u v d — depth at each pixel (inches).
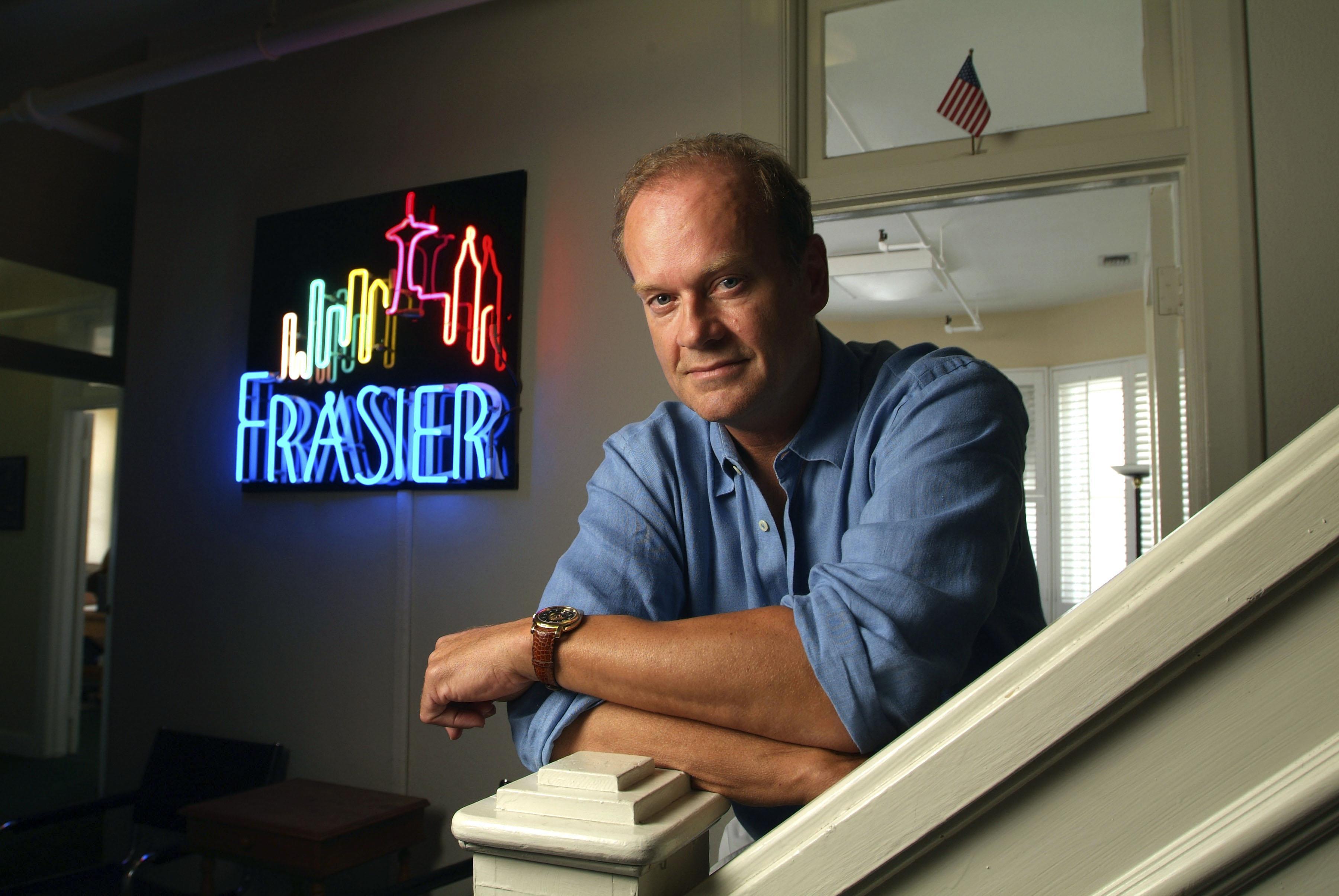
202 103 129.6
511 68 107.3
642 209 30.6
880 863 17.3
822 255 34.4
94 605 251.9
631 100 99.8
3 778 179.2
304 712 113.0
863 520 29.4
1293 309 73.3
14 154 138.1
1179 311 81.6
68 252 144.9
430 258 108.7
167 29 132.2
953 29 88.0
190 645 122.0
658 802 20.6
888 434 31.0
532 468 101.9
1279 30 74.6
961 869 16.8
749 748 25.0
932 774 16.8
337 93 119.0
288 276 118.5
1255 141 75.0
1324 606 14.4
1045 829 16.1
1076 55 84.0
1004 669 16.5
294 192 121.2
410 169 112.7
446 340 106.4
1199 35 76.9
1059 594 273.0
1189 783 15.0
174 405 127.0
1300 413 72.7
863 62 91.4
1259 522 14.6
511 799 20.7
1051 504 278.2
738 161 30.4
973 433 29.4
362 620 110.7
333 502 114.0
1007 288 260.7
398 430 108.2
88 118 148.3
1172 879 14.7
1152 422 84.7
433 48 112.4
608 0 102.1
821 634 25.0
